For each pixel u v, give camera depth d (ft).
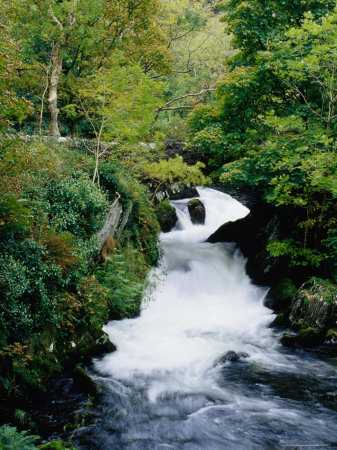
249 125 40.55
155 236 40.11
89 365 23.57
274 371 23.91
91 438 16.47
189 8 85.66
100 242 30.25
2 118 16.62
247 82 37.01
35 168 25.61
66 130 57.62
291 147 34.12
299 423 17.98
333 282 31.94
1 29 16.69
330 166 29.76
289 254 38.34
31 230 21.12
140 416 18.48
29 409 18.25
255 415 18.71
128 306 29.99
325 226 34.55
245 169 36.22
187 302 37.42
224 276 41.50
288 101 40.50
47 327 21.75
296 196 36.45
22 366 19.08
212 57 91.30
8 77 16.24
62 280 22.16
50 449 13.87
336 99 32.19
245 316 34.35
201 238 49.52
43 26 44.42
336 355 26.55
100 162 37.70
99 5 46.11
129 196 36.99
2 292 17.10
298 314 30.71
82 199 27.91
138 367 23.88
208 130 40.04
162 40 63.05
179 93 87.86
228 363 25.05
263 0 40.04
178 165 43.32
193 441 16.47
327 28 30.86
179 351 26.53
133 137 40.68
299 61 34.37
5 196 17.43
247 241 45.34
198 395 20.70
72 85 50.88
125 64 57.21
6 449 12.41
